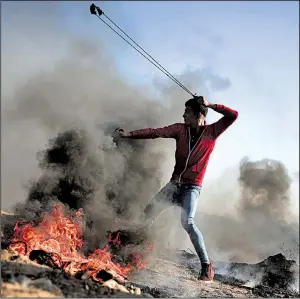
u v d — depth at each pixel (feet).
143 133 18.29
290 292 22.41
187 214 18.10
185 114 18.52
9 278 13.14
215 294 18.35
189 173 18.31
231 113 18.11
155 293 16.52
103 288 14.39
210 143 18.42
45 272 14.51
